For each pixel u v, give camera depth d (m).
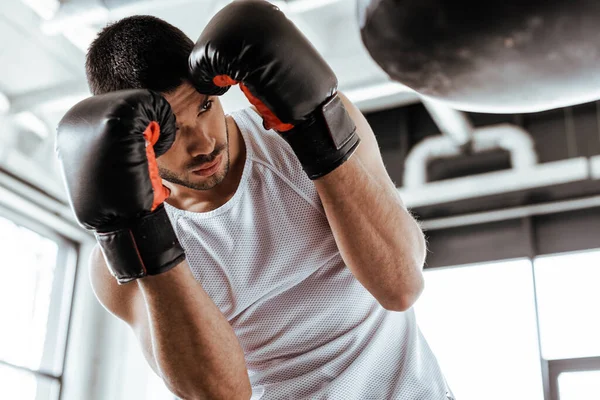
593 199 5.30
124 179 1.12
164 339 1.28
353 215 1.23
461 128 5.10
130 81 1.26
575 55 0.71
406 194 5.30
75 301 5.77
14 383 5.21
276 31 1.08
